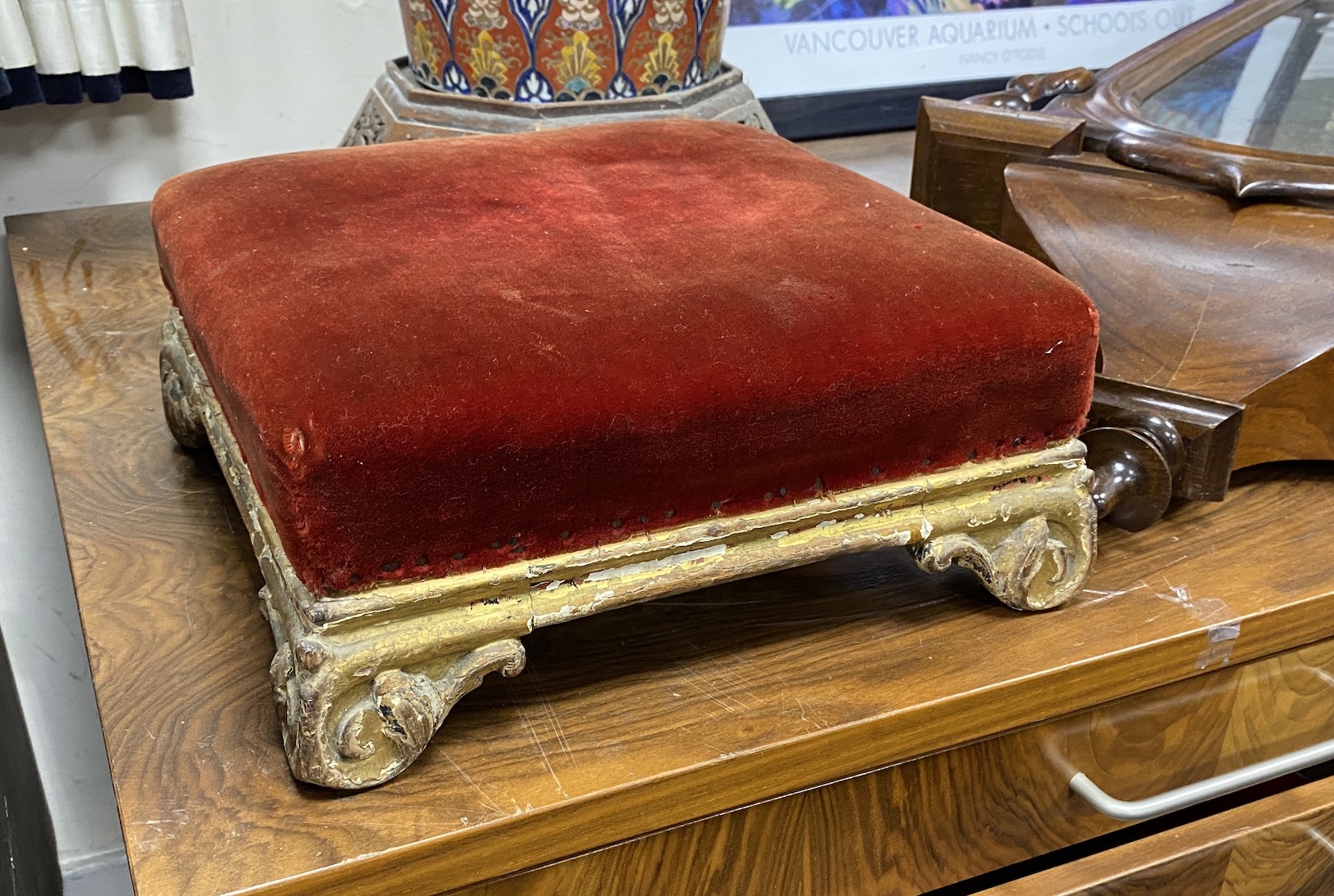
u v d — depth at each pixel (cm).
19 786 76
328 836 45
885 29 133
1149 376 66
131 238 105
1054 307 52
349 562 44
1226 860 63
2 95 90
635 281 50
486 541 46
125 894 105
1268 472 75
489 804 47
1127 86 89
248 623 58
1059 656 57
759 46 128
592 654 57
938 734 54
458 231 55
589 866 50
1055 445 56
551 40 94
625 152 67
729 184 63
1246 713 65
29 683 104
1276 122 80
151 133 110
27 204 109
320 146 118
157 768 49
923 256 54
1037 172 78
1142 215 73
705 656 57
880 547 54
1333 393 66
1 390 103
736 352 47
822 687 54
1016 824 61
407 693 46
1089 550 59
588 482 46
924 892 61
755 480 50
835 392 49
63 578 105
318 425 41
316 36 113
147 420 78
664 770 49
